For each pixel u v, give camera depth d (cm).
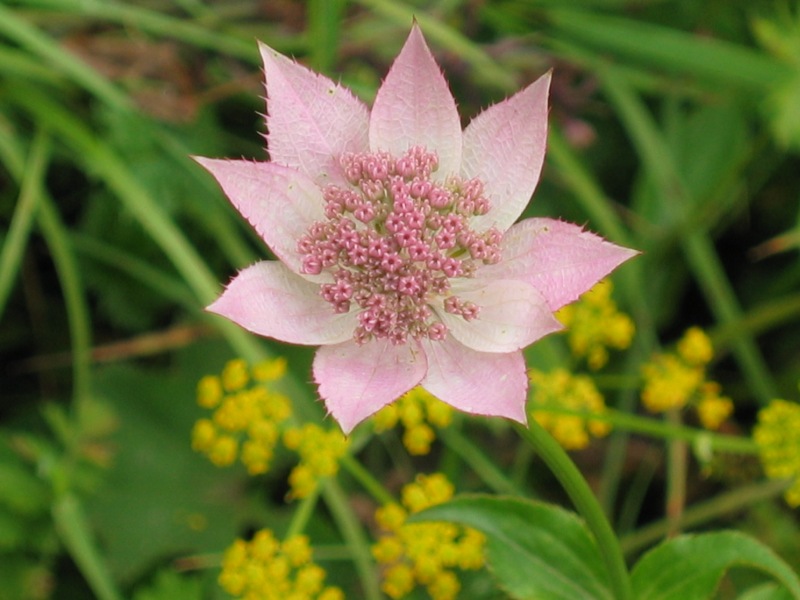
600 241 19
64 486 25
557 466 20
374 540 27
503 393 19
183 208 28
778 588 22
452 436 26
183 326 28
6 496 25
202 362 28
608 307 26
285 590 22
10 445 26
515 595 21
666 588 21
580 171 28
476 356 20
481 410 19
